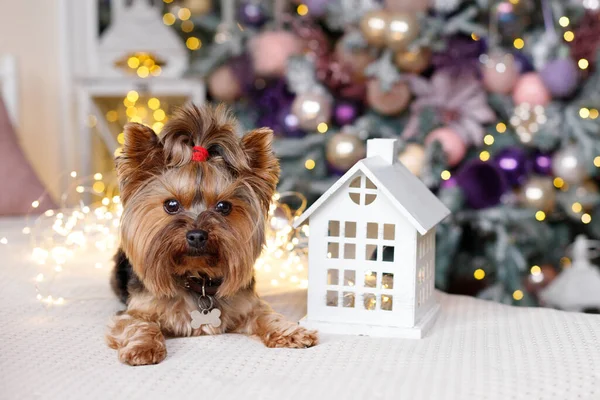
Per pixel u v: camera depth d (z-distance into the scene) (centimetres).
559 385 78
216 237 92
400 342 93
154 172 94
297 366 84
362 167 94
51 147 214
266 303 103
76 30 218
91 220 147
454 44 173
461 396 75
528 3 169
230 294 96
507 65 165
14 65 195
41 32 211
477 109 169
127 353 84
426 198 103
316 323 98
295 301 113
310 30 179
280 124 182
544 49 166
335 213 97
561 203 173
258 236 97
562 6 172
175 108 101
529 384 78
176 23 219
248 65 185
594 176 182
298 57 174
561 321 102
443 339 94
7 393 76
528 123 167
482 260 182
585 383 79
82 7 218
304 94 171
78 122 217
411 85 171
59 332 96
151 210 93
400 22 159
